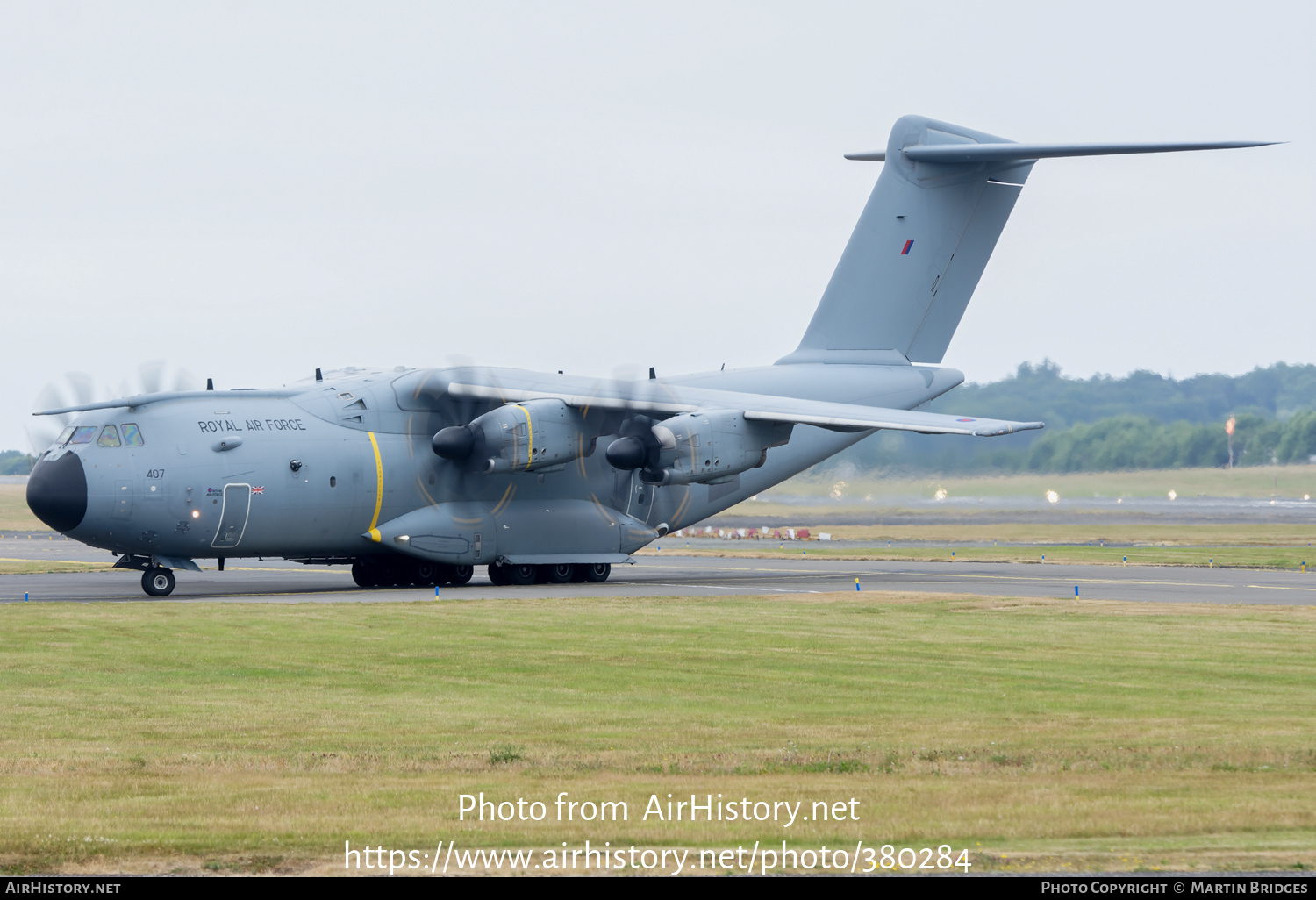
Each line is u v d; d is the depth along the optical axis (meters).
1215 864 25.52
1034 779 33.31
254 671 52.41
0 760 35.62
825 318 110.00
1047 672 52.53
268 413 90.56
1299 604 80.25
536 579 102.94
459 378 97.88
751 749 37.41
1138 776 33.56
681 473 94.44
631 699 46.25
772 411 95.88
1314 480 185.12
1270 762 35.22
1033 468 185.38
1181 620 70.50
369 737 39.31
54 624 67.50
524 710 44.09
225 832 28.23
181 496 85.44
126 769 34.53
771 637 63.22
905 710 44.22
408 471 94.75
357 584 101.19
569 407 96.31
